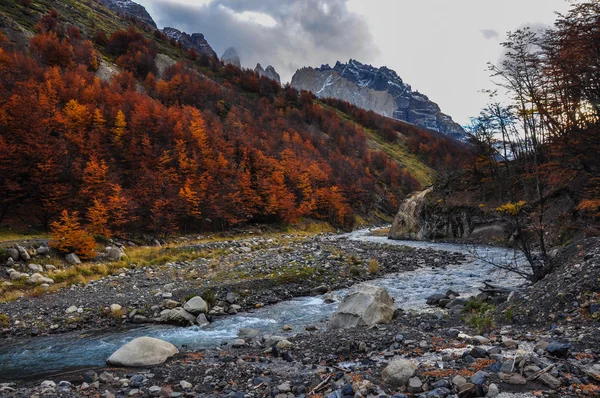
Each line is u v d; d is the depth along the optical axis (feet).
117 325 54.70
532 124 69.62
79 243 104.53
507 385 22.00
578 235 82.43
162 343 39.06
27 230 153.69
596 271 38.04
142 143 246.27
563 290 37.60
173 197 207.31
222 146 314.96
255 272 82.64
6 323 53.93
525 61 63.21
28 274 84.33
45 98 231.71
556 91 64.80
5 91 230.48
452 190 198.59
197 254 115.75
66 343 46.73
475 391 21.04
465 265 99.81
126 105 318.45
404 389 23.18
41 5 618.44
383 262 103.40
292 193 324.60
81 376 34.14
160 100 494.59
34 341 47.98
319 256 102.27
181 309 56.80
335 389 24.59
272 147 439.22
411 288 72.02
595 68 61.05
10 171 167.22
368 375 26.17
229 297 65.16
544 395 20.48
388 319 46.44
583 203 73.20
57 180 178.29
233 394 25.08
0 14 466.70
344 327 46.01
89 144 214.28
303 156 453.17
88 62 499.10
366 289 49.83
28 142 174.29
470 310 46.52
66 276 85.51
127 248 140.36
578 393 20.49
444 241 182.60
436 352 29.86
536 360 24.82
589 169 73.10
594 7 59.57
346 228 349.61
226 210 246.68
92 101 296.10
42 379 34.24
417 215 206.59
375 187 519.60
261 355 35.42
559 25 63.31
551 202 114.11
